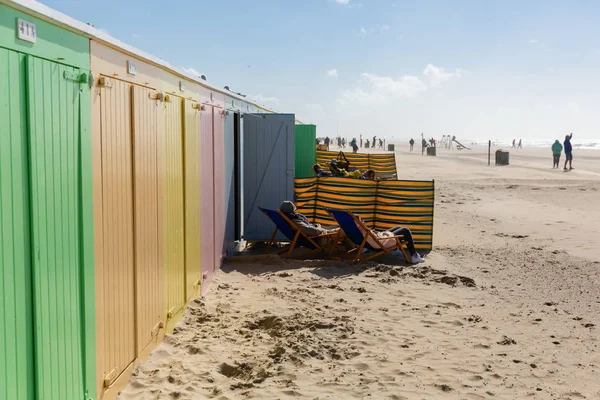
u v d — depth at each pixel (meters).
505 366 5.05
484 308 6.87
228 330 5.92
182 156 6.04
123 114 4.26
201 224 7.04
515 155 57.12
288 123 10.34
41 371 3.01
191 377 4.70
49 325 3.10
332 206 10.63
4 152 2.64
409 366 5.00
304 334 5.72
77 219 3.46
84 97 3.55
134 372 4.60
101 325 3.88
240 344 5.53
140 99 4.65
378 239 8.89
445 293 7.50
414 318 6.39
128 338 4.45
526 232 12.48
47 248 3.06
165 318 5.50
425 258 9.65
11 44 2.70
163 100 5.26
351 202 10.55
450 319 6.37
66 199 3.30
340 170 15.95
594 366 5.10
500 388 4.60
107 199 3.96
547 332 6.02
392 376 4.79
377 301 7.04
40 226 2.98
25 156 2.84
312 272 8.48
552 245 11.06
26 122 2.85
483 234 12.23
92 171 3.69
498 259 9.77
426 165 36.69
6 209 2.66
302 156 15.66
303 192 10.70
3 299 2.65
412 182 10.27
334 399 4.34
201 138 6.98
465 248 10.71
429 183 10.21
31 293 2.91
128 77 4.37
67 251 3.31
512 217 14.63
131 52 4.30
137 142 4.57
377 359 5.14
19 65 2.78
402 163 39.06
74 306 3.43
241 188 10.20
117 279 4.18
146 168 4.81
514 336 5.87
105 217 3.92
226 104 8.80
